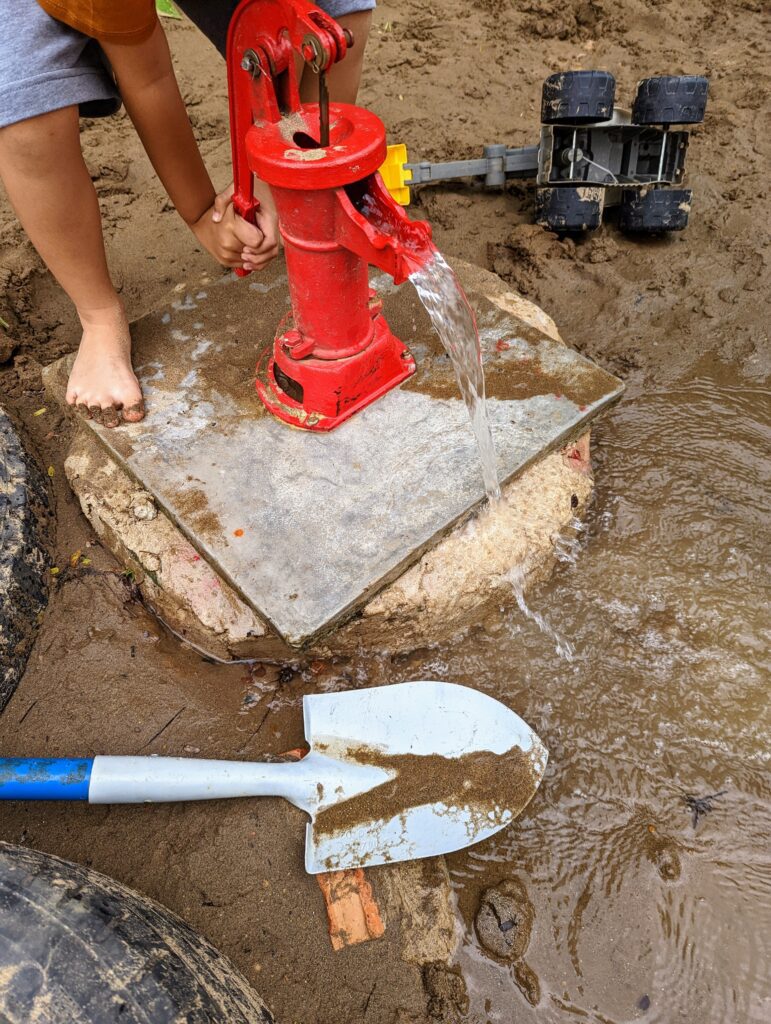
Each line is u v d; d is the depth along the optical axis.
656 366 2.57
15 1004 1.04
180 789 1.50
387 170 2.87
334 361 1.83
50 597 1.86
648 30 4.13
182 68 3.80
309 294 1.72
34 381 2.34
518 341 2.13
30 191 1.64
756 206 3.10
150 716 1.72
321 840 1.51
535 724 1.76
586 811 1.65
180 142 1.84
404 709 1.66
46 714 1.71
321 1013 1.38
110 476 1.91
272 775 1.55
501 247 2.99
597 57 3.99
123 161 3.28
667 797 1.66
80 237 1.77
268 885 1.50
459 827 1.56
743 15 4.20
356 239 1.54
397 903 1.50
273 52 1.46
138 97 1.70
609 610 1.93
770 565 2.02
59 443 2.16
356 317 1.80
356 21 1.90
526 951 1.48
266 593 1.62
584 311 2.77
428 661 1.85
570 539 2.00
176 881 1.50
